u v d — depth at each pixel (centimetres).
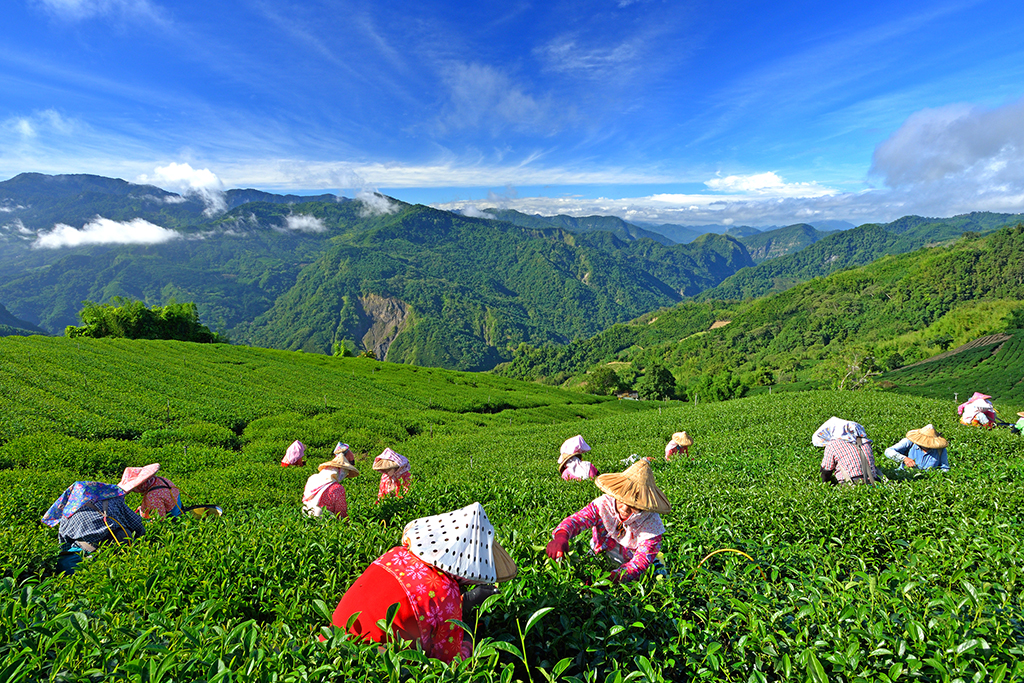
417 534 357
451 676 297
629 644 360
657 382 14188
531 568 442
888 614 383
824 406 2520
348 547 543
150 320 8438
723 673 349
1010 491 729
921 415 1942
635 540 477
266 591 459
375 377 6134
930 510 676
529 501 838
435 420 4228
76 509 687
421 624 330
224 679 275
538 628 368
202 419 3183
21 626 335
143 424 2830
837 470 926
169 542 613
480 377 7800
